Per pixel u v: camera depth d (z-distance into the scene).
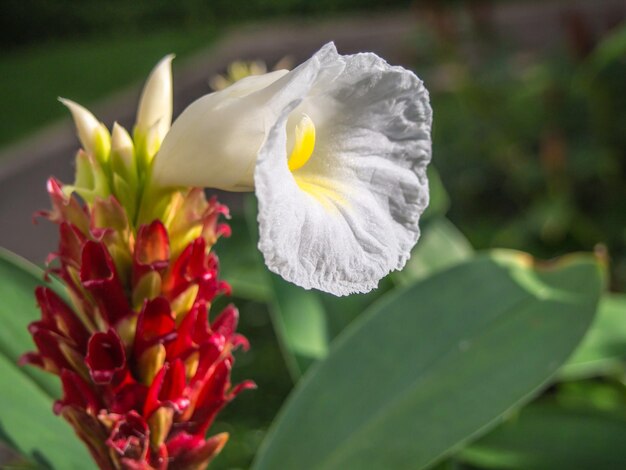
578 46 1.11
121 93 2.69
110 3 3.78
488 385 0.46
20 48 3.61
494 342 0.48
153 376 0.37
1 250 0.51
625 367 0.66
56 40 3.70
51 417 0.46
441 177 1.23
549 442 0.53
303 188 0.36
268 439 0.46
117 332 0.36
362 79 0.36
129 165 0.36
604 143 1.06
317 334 0.56
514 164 1.17
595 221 1.04
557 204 1.03
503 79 1.24
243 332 1.03
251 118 0.34
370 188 0.37
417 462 0.44
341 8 3.73
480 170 1.22
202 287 0.37
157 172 0.35
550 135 1.05
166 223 0.36
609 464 0.52
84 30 3.77
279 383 0.92
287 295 0.57
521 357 0.47
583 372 0.64
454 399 0.46
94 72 3.00
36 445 0.45
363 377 0.47
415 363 0.47
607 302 0.55
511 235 1.07
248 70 0.64
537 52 1.58
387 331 0.49
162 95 0.36
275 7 3.82
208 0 3.86
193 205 0.36
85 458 0.45
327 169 0.37
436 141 1.26
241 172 0.35
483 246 1.09
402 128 0.37
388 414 0.46
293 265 0.33
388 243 0.36
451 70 1.28
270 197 0.32
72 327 0.37
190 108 0.35
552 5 2.66
